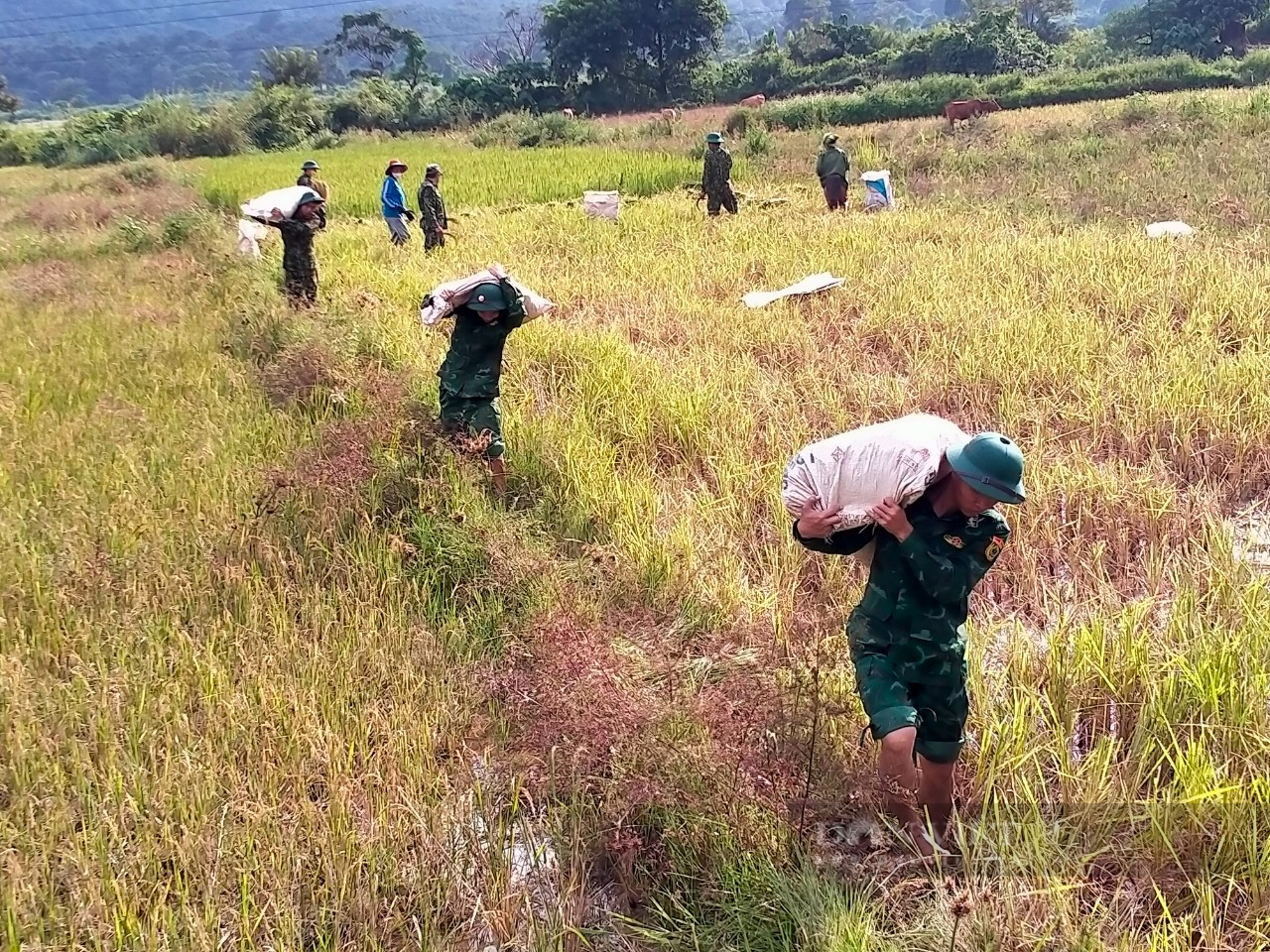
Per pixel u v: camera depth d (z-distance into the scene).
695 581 4.81
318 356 7.60
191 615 4.70
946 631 3.24
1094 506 5.53
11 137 45.09
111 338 9.36
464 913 3.21
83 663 4.20
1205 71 36.03
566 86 56.97
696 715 3.64
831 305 9.30
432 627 4.69
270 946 3.00
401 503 5.65
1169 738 3.58
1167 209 13.27
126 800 3.50
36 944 2.94
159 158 37.09
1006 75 38.06
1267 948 2.87
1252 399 6.33
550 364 7.90
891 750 3.11
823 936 2.93
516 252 12.62
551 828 3.51
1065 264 9.78
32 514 5.60
